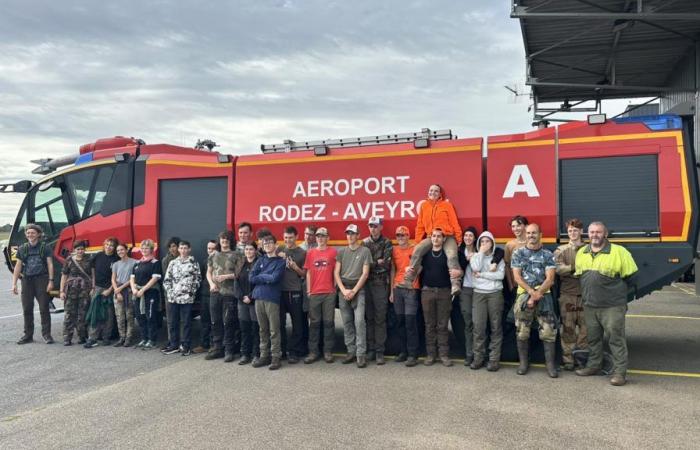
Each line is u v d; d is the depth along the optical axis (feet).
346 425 15.19
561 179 21.27
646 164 20.31
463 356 23.67
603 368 20.24
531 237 19.93
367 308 22.94
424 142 23.21
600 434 14.19
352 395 17.99
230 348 23.59
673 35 41.83
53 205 30.89
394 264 22.62
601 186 20.79
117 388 19.63
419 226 22.26
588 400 16.97
